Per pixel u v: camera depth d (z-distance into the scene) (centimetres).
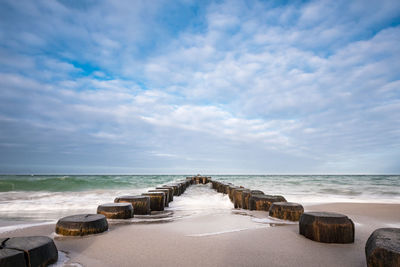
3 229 427
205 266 276
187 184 2045
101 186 2092
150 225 471
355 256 307
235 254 312
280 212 520
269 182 2988
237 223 495
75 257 294
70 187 1920
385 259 211
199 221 520
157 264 280
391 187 2042
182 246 339
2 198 1095
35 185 1838
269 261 291
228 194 1135
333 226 351
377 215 648
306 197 1263
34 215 658
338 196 1329
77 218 396
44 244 251
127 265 276
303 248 332
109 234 387
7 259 208
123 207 516
